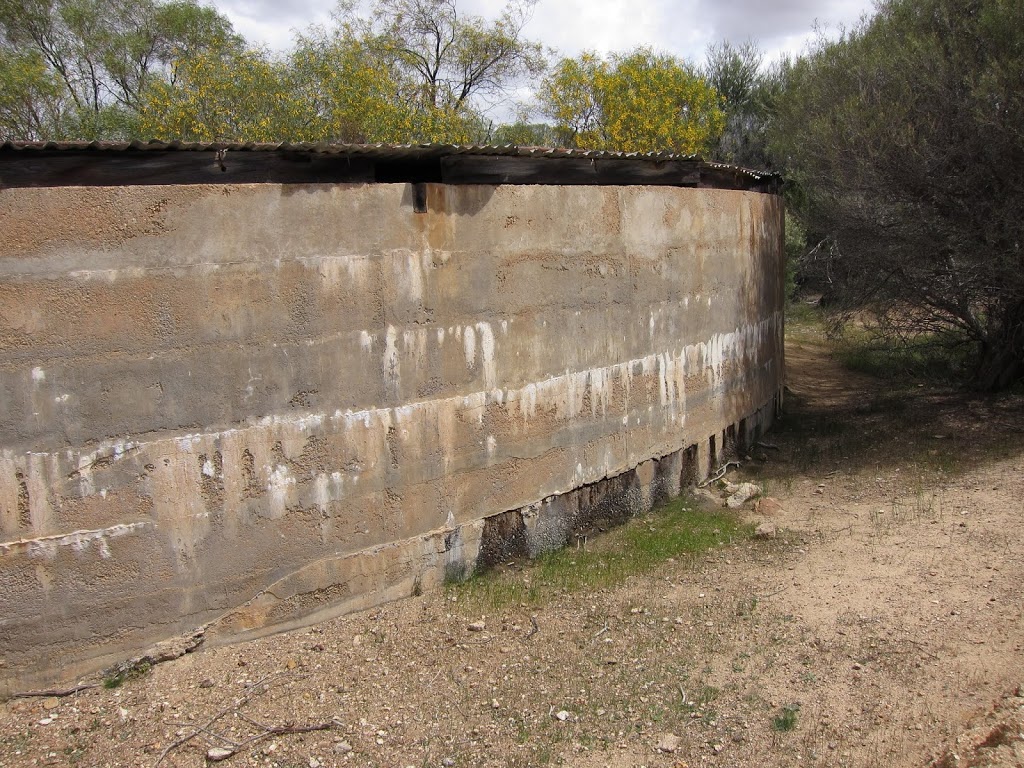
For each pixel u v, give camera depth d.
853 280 11.85
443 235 5.44
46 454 4.13
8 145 3.85
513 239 5.90
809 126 12.05
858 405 11.47
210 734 4.07
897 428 9.92
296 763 3.88
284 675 4.59
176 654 4.62
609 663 4.78
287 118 14.87
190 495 4.58
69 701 4.27
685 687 4.50
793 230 18.62
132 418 4.34
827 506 7.45
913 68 10.25
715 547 6.63
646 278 7.21
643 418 7.36
